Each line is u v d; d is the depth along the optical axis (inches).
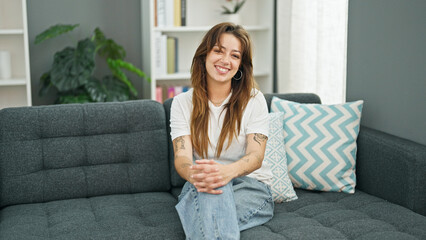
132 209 77.9
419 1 83.2
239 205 71.1
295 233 66.6
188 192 70.8
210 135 77.3
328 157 85.9
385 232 66.1
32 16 146.9
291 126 89.1
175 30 144.9
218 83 76.5
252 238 66.1
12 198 79.8
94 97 139.6
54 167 82.7
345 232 67.6
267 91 157.8
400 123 88.7
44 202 81.9
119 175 85.2
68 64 138.4
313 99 98.3
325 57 124.4
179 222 72.2
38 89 150.6
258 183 76.3
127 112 86.7
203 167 67.7
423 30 82.3
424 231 66.6
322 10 123.5
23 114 82.2
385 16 91.4
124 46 157.6
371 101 96.8
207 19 159.5
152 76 143.4
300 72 137.4
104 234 67.1
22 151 80.7
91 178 83.8
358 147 89.9
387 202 80.1
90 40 140.9
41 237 66.5
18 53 143.7
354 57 101.4
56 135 83.2
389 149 82.0
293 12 136.8
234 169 70.0
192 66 78.6
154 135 87.6
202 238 64.5
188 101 78.8
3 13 140.6
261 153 75.4
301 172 86.4
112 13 154.6
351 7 101.0
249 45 76.4
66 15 150.4
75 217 73.5
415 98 84.7
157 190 87.9
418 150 77.9
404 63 87.0
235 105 77.2
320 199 82.7
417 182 77.1
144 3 148.3
